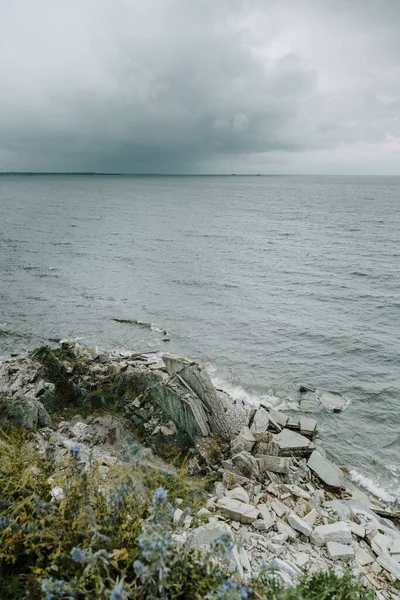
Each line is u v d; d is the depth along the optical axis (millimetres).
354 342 26688
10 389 14773
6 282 39562
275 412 17391
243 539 7129
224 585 3201
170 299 35781
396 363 23797
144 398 14344
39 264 47625
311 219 100625
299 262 51250
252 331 28625
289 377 22094
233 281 42094
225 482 10523
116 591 2889
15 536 3660
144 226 86062
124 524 3721
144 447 12234
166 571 3146
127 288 39000
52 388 15273
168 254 56062
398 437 17000
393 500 13453
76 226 83125
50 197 175750
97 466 4844
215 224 91188
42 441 9883
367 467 15148
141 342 26609
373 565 7961
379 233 75750
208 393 13398
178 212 119938
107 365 19078
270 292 38188
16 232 71875
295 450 13945
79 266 47406
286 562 7066
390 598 7113
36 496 3934
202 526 5852
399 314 32062
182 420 12906
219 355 24766
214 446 12062
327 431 17281
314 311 32875
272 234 75625
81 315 31297
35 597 3391
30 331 27875
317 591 4352
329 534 8523
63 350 21734
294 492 10859
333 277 43625
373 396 20188
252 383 21406
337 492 12641
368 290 38625
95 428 13133
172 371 15828
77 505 4016
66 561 3588
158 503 3832
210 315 31844
